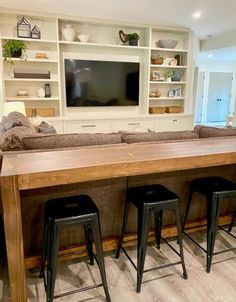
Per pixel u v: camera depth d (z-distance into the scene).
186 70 5.77
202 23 5.01
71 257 1.89
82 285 1.68
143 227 1.59
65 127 4.93
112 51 5.34
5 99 4.62
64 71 5.02
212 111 10.07
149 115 5.53
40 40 4.52
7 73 4.70
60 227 1.39
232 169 2.25
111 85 5.39
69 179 1.28
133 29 5.34
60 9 4.21
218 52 6.81
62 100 5.16
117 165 1.36
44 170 1.24
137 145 1.82
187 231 2.22
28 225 1.70
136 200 1.65
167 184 2.03
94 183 1.80
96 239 1.47
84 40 4.85
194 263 1.91
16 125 2.56
